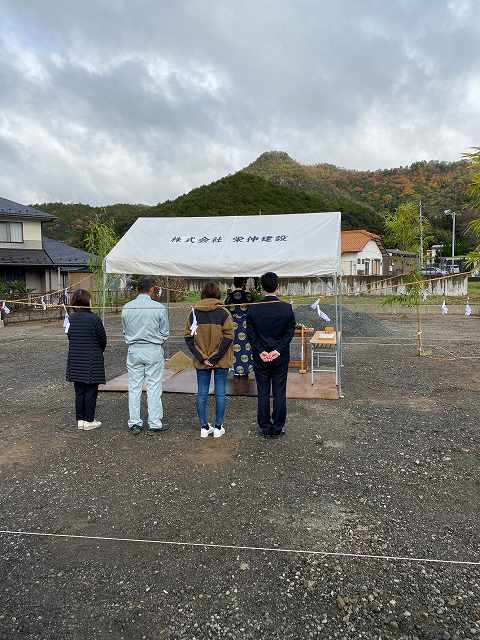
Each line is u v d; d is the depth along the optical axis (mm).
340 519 3209
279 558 2787
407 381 7246
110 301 21328
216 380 4738
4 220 22297
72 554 2850
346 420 5305
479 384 7043
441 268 35594
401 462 4145
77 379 4859
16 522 3221
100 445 4613
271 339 4551
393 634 2205
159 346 4914
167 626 2271
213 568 2699
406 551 2842
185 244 6832
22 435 4957
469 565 2701
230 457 4270
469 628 2234
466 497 3512
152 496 3562
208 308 4648
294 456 4281
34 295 20344
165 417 5465
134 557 2814
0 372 8406
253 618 2316
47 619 2320
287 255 6090
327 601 2428
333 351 9219
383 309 20281
